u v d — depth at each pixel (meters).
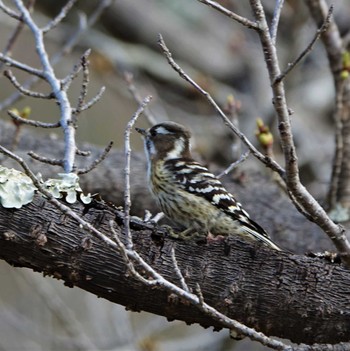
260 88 18.34
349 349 7.24
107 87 18.41
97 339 14.32
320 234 11.72
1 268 16.89
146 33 19.25
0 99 18.00
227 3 17.22
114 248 6.82
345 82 11.91
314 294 7.75
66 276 7.45
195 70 19.48
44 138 12.88
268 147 10.05
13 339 14.98
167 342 14.48
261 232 9.88
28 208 7.29
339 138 11.17
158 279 6.90
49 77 9.34
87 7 18.36
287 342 13.94
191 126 17.12
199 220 9.90
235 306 7.68
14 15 9.80
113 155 12.68
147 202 12.26
